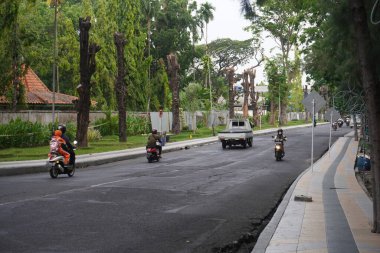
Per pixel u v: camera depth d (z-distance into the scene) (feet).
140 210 37.55
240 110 389.60
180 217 35.29
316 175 63.31
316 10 88.89
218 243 28.09
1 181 56.54
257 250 25.07
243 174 66.90
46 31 190.70
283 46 281.74
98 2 190.70
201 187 52.60
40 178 60.44
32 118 121.29
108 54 186.80
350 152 105.40
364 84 28.89
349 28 33.60
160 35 259.19
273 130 226.17
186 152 112.78
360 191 48.73
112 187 50.90
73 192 46.62
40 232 29.17
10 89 121.90
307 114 378.73
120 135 133.90
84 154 95.50
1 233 28.73
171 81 181.06
